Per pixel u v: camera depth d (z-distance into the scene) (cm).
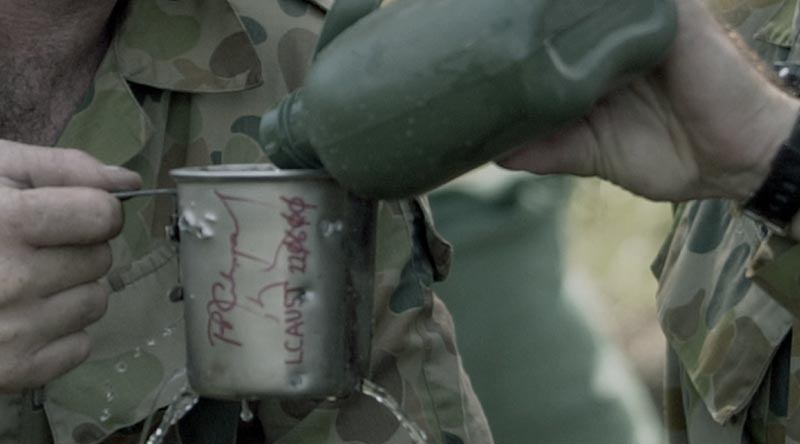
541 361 372
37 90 228
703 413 288
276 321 174
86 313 195
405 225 237
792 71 209
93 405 226
